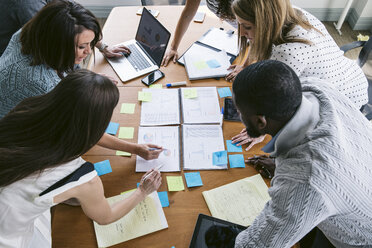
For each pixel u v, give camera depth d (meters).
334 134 0.80
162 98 1.69
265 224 0.83
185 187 1.33
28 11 1.86
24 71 1.36
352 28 3.62
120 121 1.58
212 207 1.26
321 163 0.76
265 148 0.94
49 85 1.40
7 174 0.83
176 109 1.64
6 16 1.89
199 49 1.96
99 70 1.85
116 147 1.40
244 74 0.79
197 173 1.38
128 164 1.41
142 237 1.18
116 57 1.92
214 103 1.67
